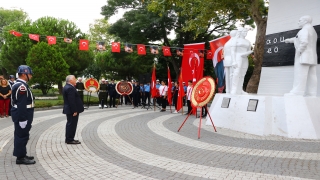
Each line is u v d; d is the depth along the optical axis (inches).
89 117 534.9
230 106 417.7
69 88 300.4
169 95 681.6
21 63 1207.6
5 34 1273.4
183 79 684.1
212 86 350.3
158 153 267.1
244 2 633.0
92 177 198.4
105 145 299.1
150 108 772.0
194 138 341.7
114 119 508.4
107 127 417.4
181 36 1146.0
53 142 310.2
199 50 666.8
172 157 253.3
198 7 636.1
